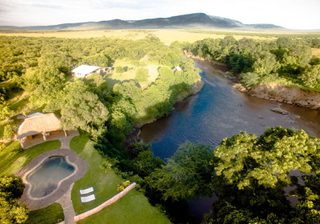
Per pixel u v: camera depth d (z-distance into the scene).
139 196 39.53
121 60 134.38
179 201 43.69
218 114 88.00
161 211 37.06
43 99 71.00
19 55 124.75
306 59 110.69
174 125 79.69
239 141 35.53
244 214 29.31
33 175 45.47
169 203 42.38
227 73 138.25
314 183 29.67
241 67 133.88
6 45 139.12
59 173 45.78
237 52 149.25
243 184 31.56
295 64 113.94
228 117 85.75
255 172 31.09
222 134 74.50
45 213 37.06
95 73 98.38
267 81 107.00
